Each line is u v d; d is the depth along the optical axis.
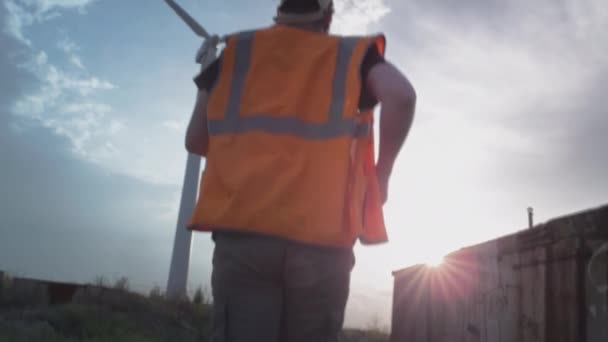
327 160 2.04
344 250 2.02
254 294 2.02
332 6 2.36
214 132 2.20
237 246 2.03
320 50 2.16
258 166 2.04
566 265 3.26
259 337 2.00
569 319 3.18
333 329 2.02
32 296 14.39
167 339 13.67
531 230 4.06
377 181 2.14
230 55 2.28
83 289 15.27
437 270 8.14
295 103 2.11
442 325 7.71
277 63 2.19
